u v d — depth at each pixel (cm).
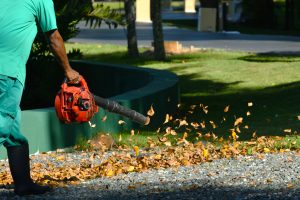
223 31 5753
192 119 2066
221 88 2864
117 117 1625
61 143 1480
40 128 1445
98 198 949
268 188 989
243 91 2758
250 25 6350
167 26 6525
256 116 2111
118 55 4109
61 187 1029
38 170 1239
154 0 3838
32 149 1436
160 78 2170
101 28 6375
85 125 1528
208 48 4309
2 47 911
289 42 4656
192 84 3003
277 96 2562
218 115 2153
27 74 2412
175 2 13400
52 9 944
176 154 1296
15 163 973
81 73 2664
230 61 3584
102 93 2570
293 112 2166
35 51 2309
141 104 1769
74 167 1248
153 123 1842
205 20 5838
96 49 4419
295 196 932
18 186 979
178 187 1010
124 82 2448
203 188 997
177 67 3516
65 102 923
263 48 4259
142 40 5084
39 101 2505
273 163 1183
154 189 997
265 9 6222
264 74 3123
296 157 1239
